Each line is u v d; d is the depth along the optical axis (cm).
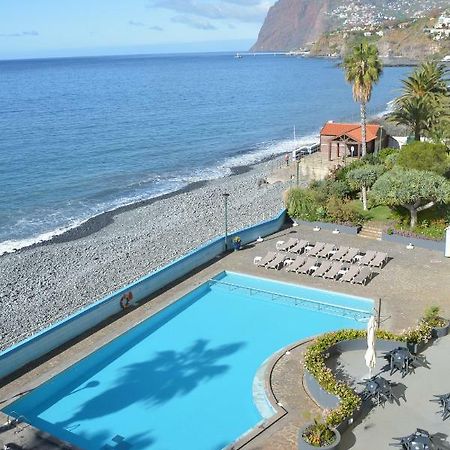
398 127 7406
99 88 17700
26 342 2056
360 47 4847
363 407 1694
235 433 1677
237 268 2966
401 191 3166
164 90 16712
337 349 2038
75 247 4034
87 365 2077
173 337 2291
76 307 2967
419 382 1842
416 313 2397
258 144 8338
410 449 1441
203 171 6669
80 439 1662
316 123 10188
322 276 2811
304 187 4438
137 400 1858
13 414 1762
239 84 18700
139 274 3394
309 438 1499
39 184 6016
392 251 3144
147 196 5616
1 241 4322
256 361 2086
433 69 4922
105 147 7981
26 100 14062
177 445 1628
